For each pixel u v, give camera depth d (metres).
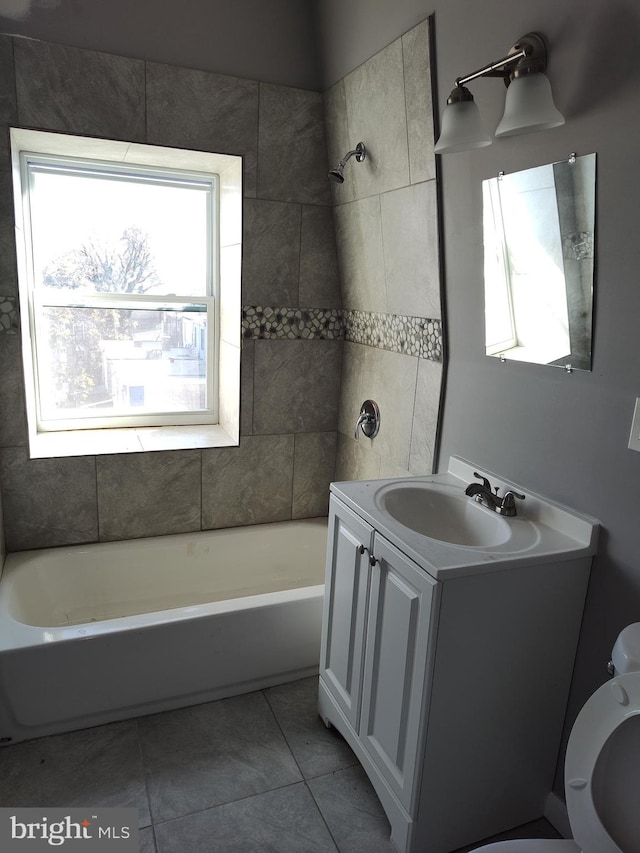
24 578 2.48
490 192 1.80
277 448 3.06
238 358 2.88
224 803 1.82
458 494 1.96
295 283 2.89
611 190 1.44
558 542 1.61
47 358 2.90
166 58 2.44
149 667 2.12
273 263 2.82
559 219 1.58
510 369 1.86
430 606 1.46
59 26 2.27
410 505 1.98
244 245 2.75
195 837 1.70
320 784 1.90
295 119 2.70
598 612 1.62
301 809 1.81
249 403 2.94
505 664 1.59
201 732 2.10
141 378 3.11
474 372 2.03
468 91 1.64
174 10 2.41
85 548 2.72
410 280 2.31
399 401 2.50
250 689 2.32
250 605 2.22
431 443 2.29
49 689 2.01
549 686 1.68
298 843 1.70
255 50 2.57
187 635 2.14
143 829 1.72
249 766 1.96
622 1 1.34
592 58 1.43
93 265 2.91
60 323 2.89
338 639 1.98
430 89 1.94
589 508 1.62
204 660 2.20
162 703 2.19
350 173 2.58
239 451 2.98
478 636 1.53
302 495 3.19
